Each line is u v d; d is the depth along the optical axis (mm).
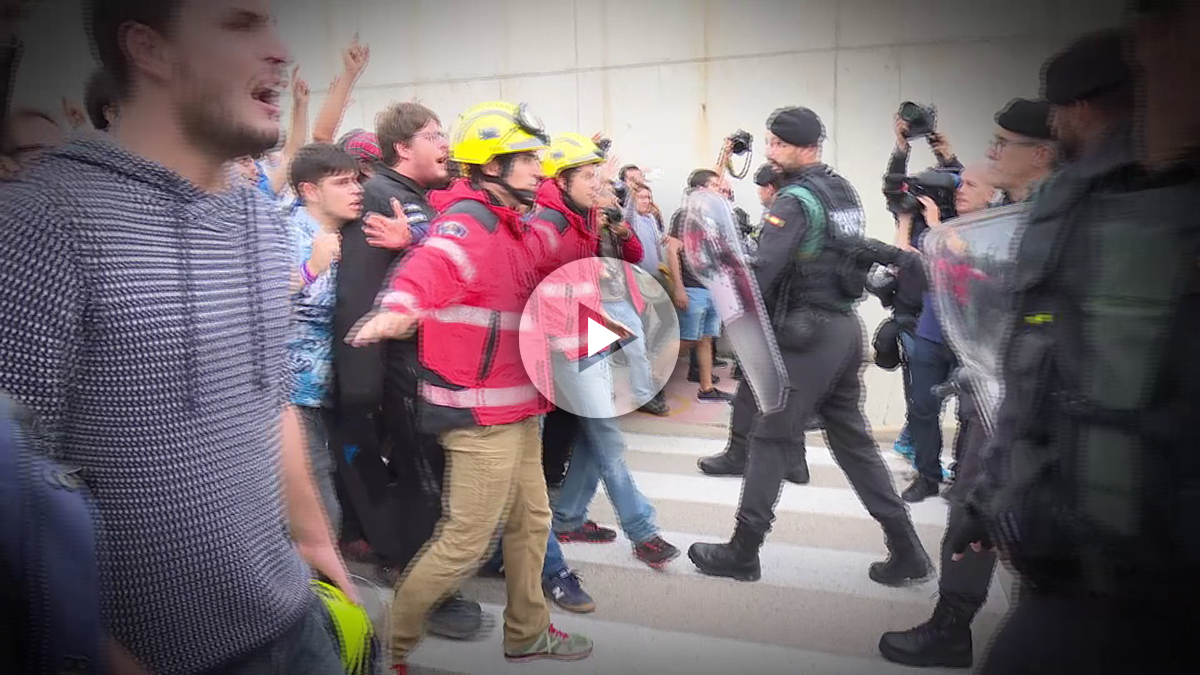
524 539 2182
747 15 4098
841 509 3371
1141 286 939
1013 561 1105
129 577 879
